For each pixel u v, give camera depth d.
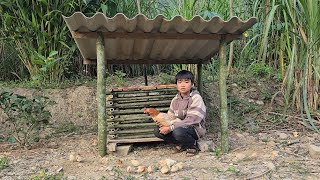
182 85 3.67
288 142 3.92
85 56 4.51
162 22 3.29
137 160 3.46
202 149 3.71
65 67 5.75
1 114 5.02
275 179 2.92
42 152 3.85
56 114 5.16
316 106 4.68
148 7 6.20
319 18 4.40
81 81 5.82
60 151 3.88
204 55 4.57
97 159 3.54
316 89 4.64
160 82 5.87
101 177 3.03
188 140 3.55
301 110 4.48
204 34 3.57
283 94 4.91
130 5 6.15
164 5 6.14
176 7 5.60
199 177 2.98
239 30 3.51
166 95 4.10
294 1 4.49
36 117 4.23
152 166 3.25
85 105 5.30
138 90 4.09
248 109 4.99
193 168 3.19
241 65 5.81
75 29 3.40
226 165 3.25
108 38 3.51
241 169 3.13
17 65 6.29
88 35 3.47
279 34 5.40
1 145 4.20
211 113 4.98
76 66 6.18
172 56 4.63
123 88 4.06
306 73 4.57
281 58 5.01
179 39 3.58
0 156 3.69
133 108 4.04
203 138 4.24
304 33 4.54
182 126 3.53
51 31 5.68
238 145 3.90
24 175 3.13
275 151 3.60
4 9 5.46
